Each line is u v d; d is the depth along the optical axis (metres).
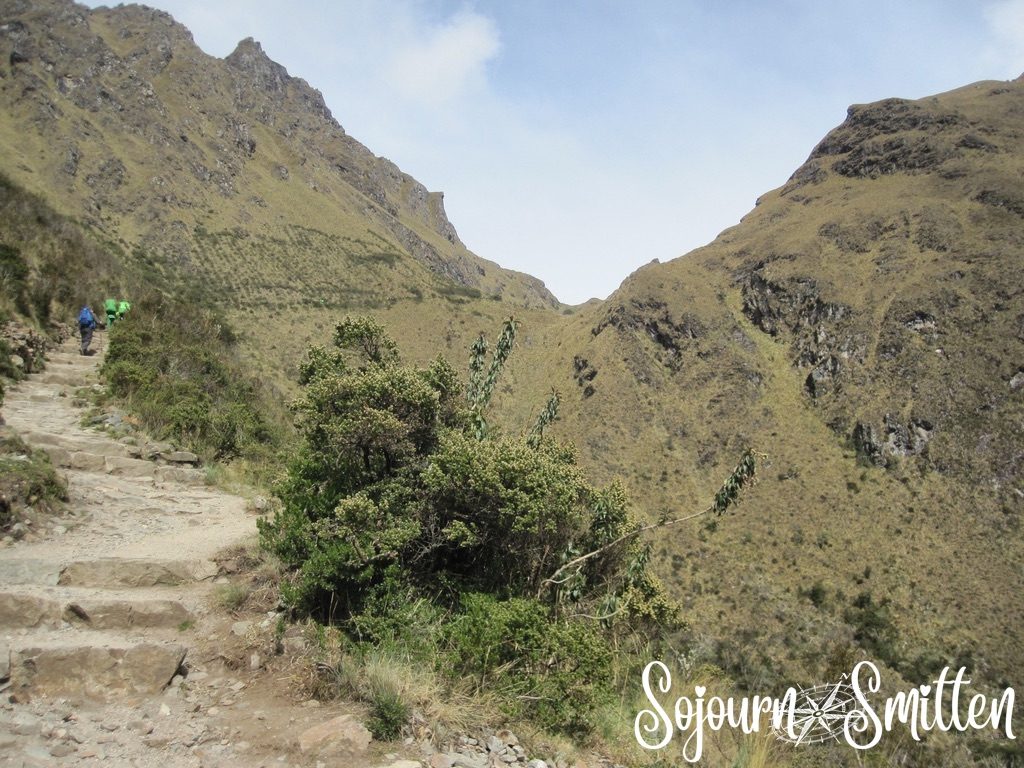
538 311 157.00
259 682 4.04
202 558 5.57
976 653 54.94
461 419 6.49
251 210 154.25
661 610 7.09
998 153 130.88
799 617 59.34
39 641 3.96
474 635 4.53
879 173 144.00
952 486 80.50
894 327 102.00
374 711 3.75
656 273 129.62
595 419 106.88
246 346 70.00
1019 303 95.62
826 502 79.62
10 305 12.86
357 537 4.97
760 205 167.00
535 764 3.81
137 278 20.05
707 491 91.12
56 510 6.04
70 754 3.07
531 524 5.30
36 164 114.62
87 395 10.16
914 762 5.57
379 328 7.08
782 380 108.50
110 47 174.75
